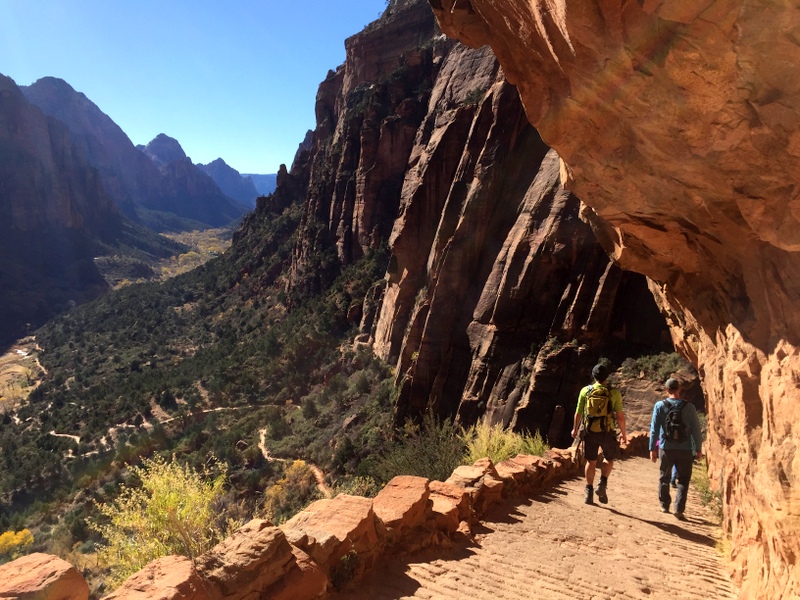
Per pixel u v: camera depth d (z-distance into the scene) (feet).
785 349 13.92
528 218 119.55
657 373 82.53
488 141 135.23
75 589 9.45
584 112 17.34
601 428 27.14
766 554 15.47
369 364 183.83
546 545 20.58
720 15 11.11
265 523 13.52
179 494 17.42
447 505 20.90
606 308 98.27
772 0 10.44
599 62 14.40
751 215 14.17
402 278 174.19
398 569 16.47
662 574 18.84
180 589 10.31
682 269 23.94
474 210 131.95
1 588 8.89
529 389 100.42
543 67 18.90
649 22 12.27
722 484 24.91
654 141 15.19
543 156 128.47
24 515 165.07
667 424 27.17
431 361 129.59
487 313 121.70
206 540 17.35
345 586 14.65
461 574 16.66
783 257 14.38
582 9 13.16
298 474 138.10
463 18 26.23
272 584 12.41
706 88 12.60
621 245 27.63
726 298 20.40
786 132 12.13
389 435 130.21
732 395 19.31
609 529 23.70
